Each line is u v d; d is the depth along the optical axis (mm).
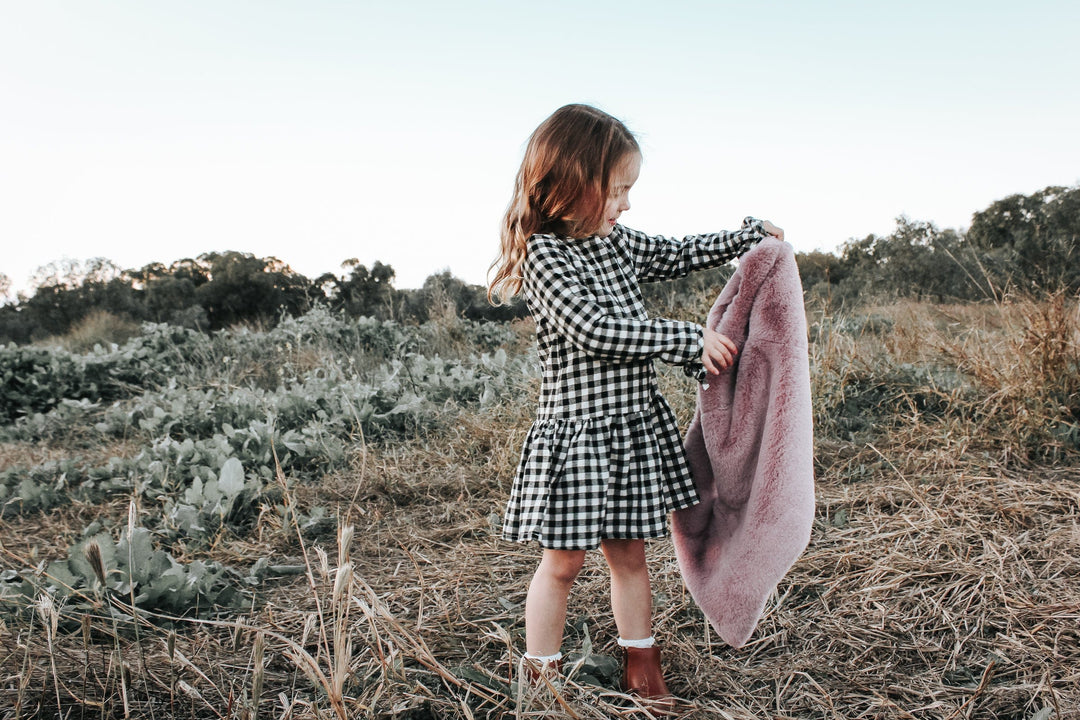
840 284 10023
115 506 3471
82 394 6488
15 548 2955
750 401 1688
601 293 1725
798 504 1530
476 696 1662
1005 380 3502
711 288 4621
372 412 4512
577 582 2365
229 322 15469
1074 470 2936
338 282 15617
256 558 2775
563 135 1686
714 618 1727
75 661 1805
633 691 1705
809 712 1658
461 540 2879
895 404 3875
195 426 4738
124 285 16688
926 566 2248
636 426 1675
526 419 4129
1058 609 1951
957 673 1761
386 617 1475
